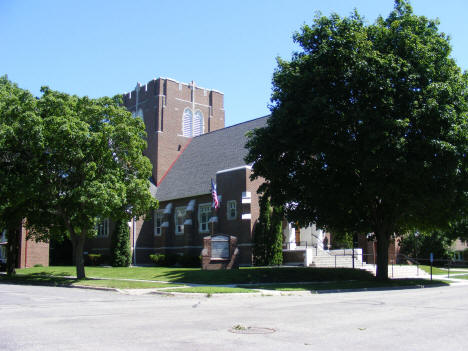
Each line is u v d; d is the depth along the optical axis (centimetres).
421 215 2512
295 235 4094
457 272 3997
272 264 3397
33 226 3203
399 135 2178
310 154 2442
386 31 2367
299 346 738
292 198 2558
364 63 2189
